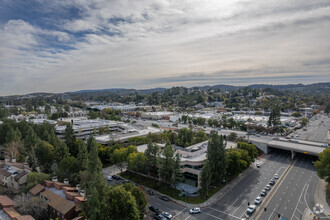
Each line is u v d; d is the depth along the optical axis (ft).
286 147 439.63
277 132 651.66
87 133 602.03
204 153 346.74
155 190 292.20
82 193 238.07
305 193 280.51
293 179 326.85
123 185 217.77
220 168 288.51
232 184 309.22
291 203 256.11
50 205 223.71
